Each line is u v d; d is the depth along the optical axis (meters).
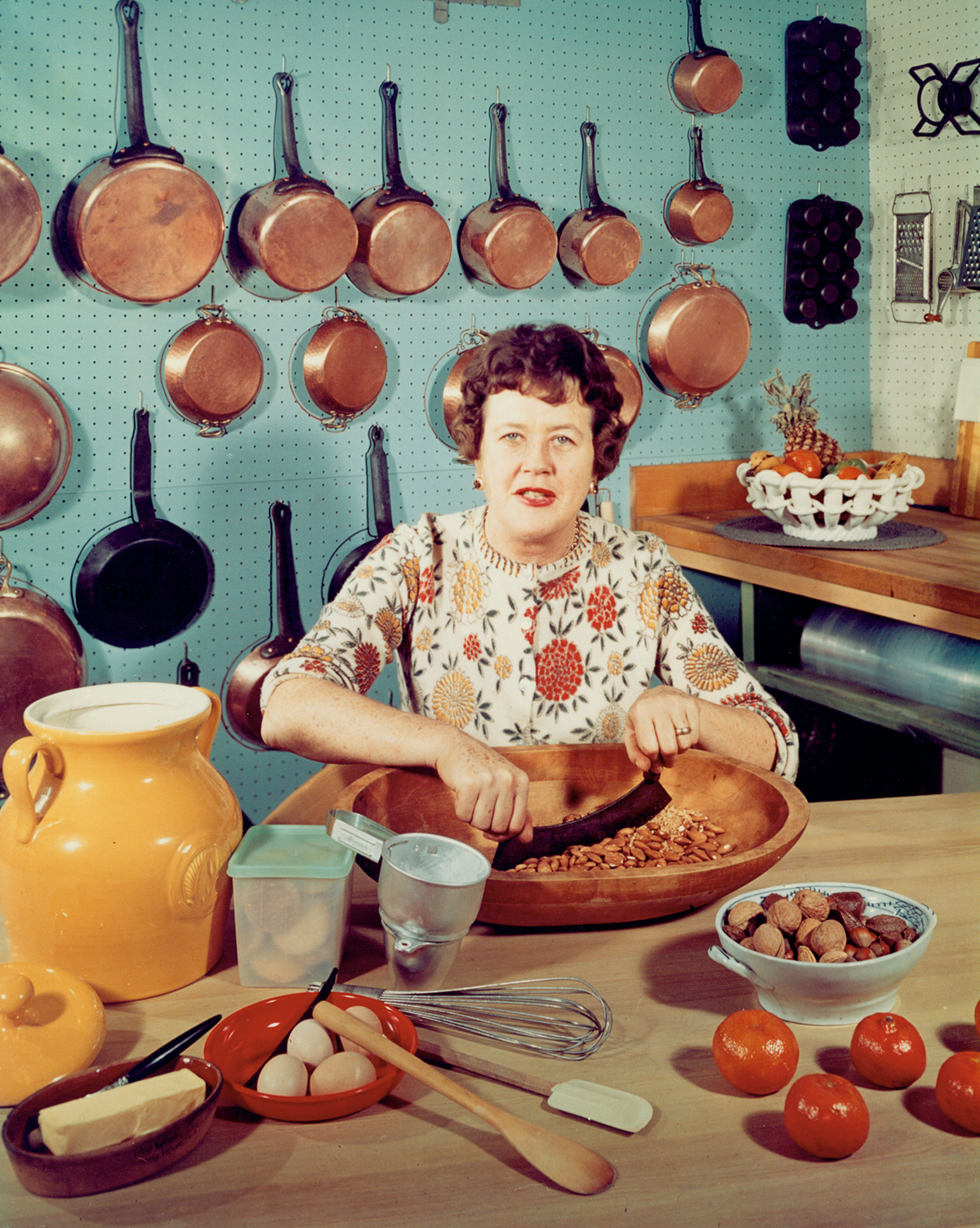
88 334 2.43
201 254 2.36
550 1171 0.66
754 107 2.91
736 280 2.97
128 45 2.26
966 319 2.80
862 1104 0.70
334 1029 0.76
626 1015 0.86
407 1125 0.73
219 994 0.89
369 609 1.47
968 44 2.70
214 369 2.44
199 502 2.57
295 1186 0.67
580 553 1.54
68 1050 0.76
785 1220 0.64
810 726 2.67
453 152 2.67
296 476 2.64
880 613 2.13
